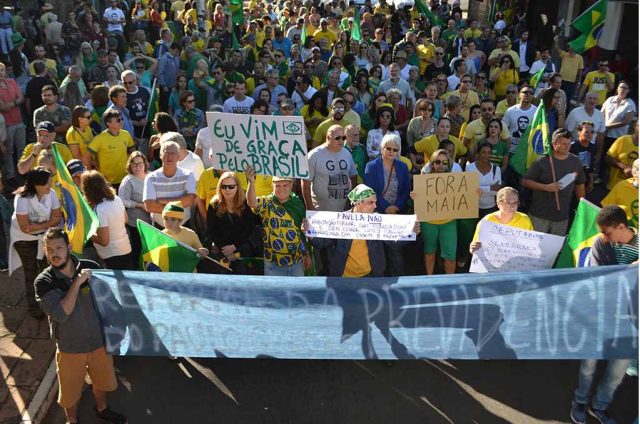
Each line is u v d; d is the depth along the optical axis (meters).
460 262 7.83
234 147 6.08
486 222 5.78
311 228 5.71
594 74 12.87
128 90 9.56
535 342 5.02
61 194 5.95
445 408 5.51
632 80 15.73
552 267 5.73
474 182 6.42
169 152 6.49
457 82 12.95
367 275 5.93
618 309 4.84
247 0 33.25
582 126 8.21
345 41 17.48
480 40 18.06
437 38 17.09
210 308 5.04
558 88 10.38
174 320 5.07
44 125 6.97
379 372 6.00
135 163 6.79
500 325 5.00
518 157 7.78
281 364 6.11
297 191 8.28
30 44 14.82
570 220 8.12
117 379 5.85
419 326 5.06
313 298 5.02
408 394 5.70
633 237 5.03
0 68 9.63
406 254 8.34
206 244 6.51
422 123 9.02
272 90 11.41
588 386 5.21
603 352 4.96
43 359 5.96
